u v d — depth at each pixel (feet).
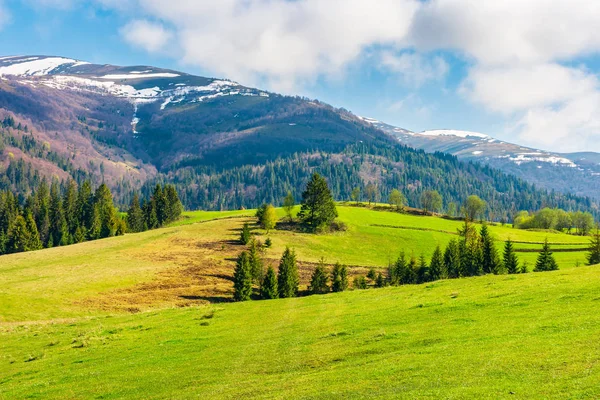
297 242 452.35
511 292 123.75
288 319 136.56
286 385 74.69
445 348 82.48
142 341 124.06
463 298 127.24
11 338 150.92
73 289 256.32
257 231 482.28
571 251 449.89
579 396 52.44
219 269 335.47
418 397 59.88
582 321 85.51
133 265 331.36
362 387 67.67
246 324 134.82
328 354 91.86
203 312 160.76
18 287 248.32
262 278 298.35
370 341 96.73
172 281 296.92
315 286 293.23
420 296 143.95
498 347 77.71
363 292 175.32
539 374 61.87
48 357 119.03
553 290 116.88
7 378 103.55
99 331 143.43
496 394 56.65
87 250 384.27
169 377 89.86
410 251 460.96
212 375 87.97
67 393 87.40
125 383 89.30
